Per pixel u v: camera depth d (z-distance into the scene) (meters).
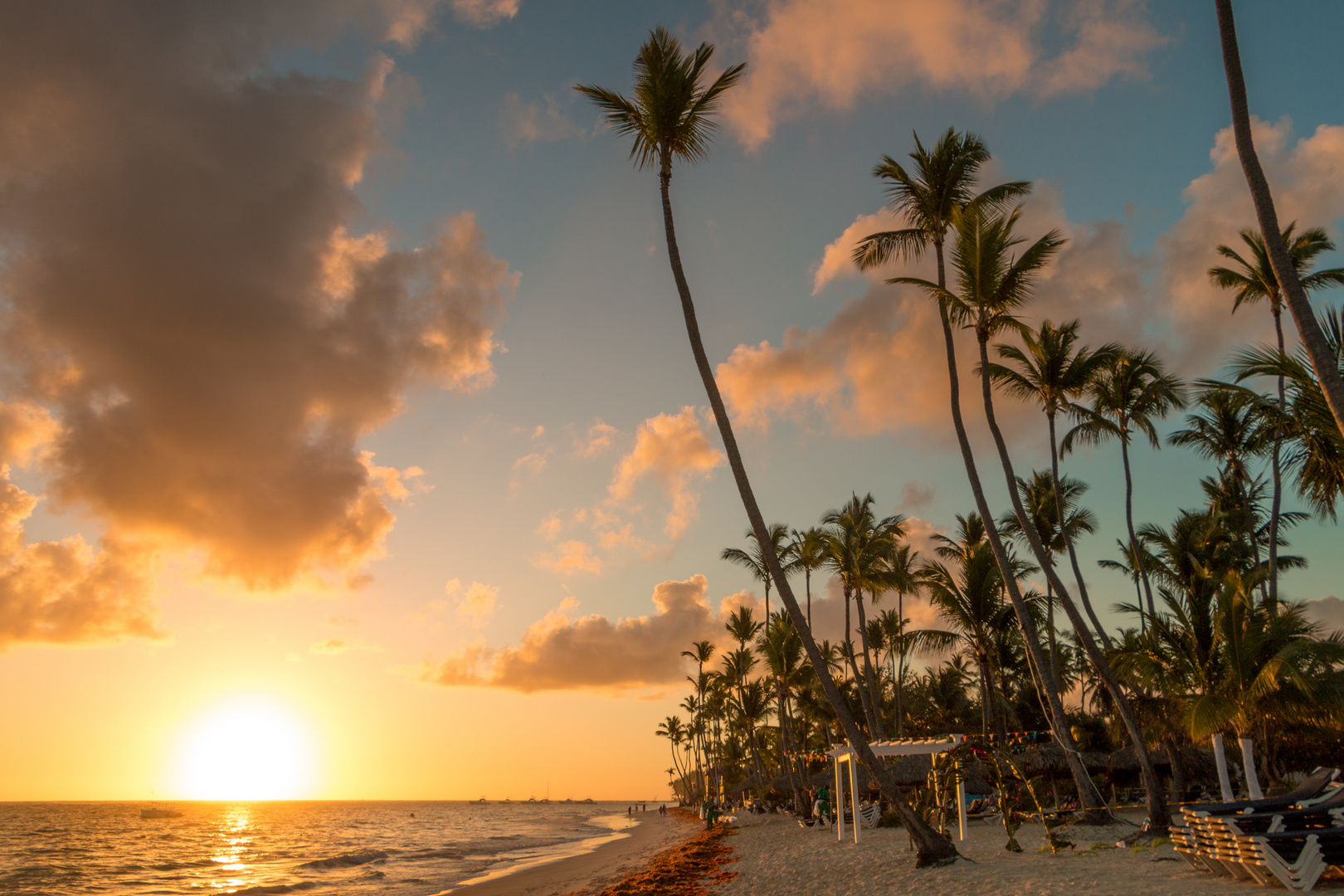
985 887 11.63
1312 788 10.86
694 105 17.19
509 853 49.69
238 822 121.19
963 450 20.44
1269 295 22.73
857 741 14.63
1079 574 23.17
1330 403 8.30
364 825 107.38
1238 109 9.17
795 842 26.08
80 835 83.81
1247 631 16.81
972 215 20.17
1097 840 16.77
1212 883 9.88
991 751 17.72
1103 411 25.38
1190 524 26.55
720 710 77.50
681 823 75.06
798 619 14.86
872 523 34.62
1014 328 21.23
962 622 30.14
